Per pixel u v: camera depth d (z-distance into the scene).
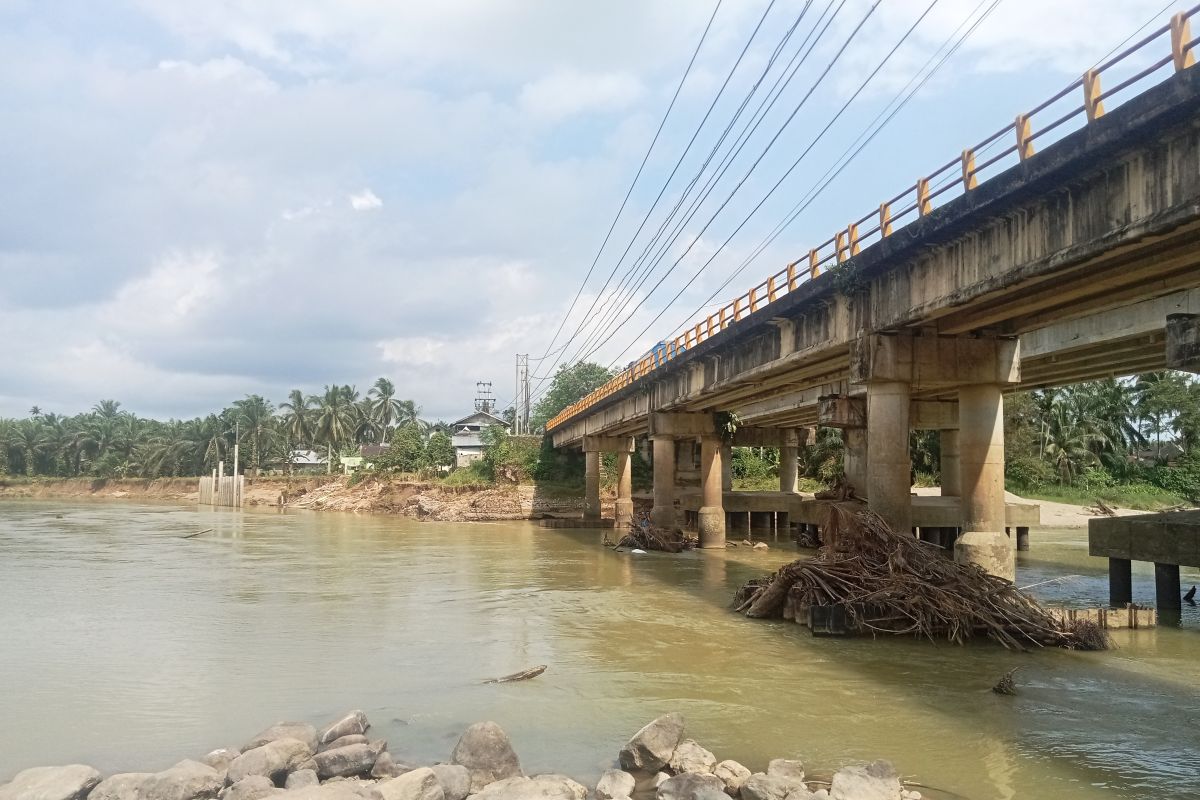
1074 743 12.68
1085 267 19.05
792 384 40.31
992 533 23.92
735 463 93.62
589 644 20.00
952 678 16.75
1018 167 17.31
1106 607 24.69
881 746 12.54
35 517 81.75
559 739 12.84
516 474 85.31
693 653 19.02
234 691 15.55
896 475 24.27
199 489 133.00
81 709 14.37
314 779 10.42
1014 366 24.45
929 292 21.86
